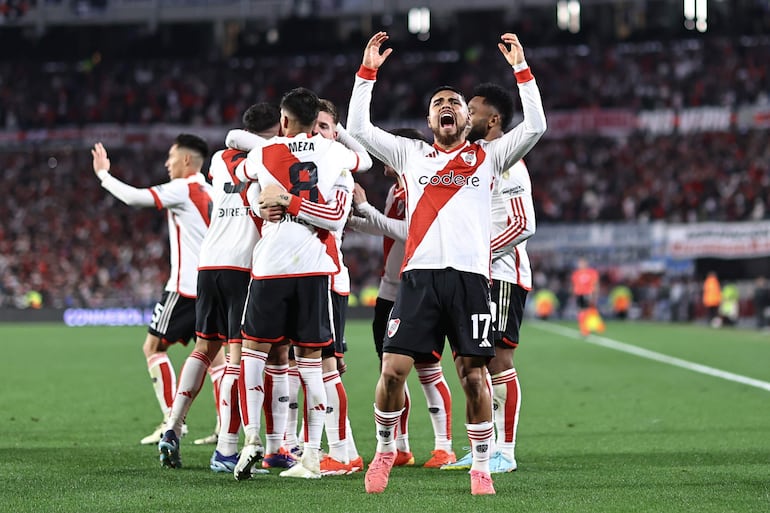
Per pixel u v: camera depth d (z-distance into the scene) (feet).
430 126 73.61
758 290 386.52
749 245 465.88
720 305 410.31
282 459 85.51
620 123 526.98
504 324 83.71
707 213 491.72
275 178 77.97
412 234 72.38
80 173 554.05
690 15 581.53
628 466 84.79
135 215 526.98
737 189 499.92
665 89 549.95
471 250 71.41
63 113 569.23
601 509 64.34
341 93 580.71
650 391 154.61
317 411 79.15
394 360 70.64
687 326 400.06
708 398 144.25
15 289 472.03
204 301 85.25
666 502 66.95
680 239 477.36
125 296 476.95
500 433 83.51
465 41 597.93
